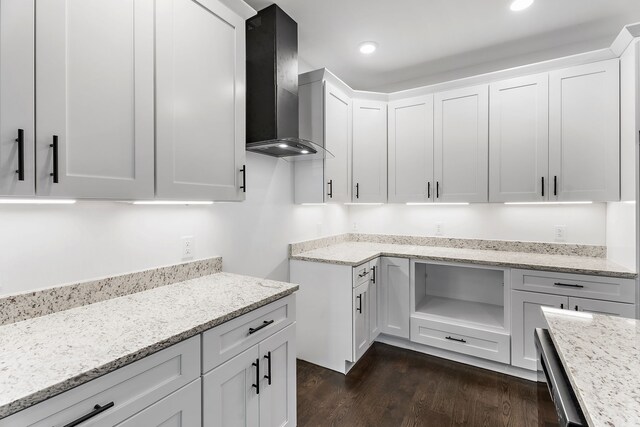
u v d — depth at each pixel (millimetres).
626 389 634
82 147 1011
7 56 852
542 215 2580
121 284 1427
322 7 1969
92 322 1118
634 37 1822
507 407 1898
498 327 2295
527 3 1934
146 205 1555
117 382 871
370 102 2838
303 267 2477
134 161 1156
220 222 1957
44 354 883
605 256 2340
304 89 2465
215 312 1220
